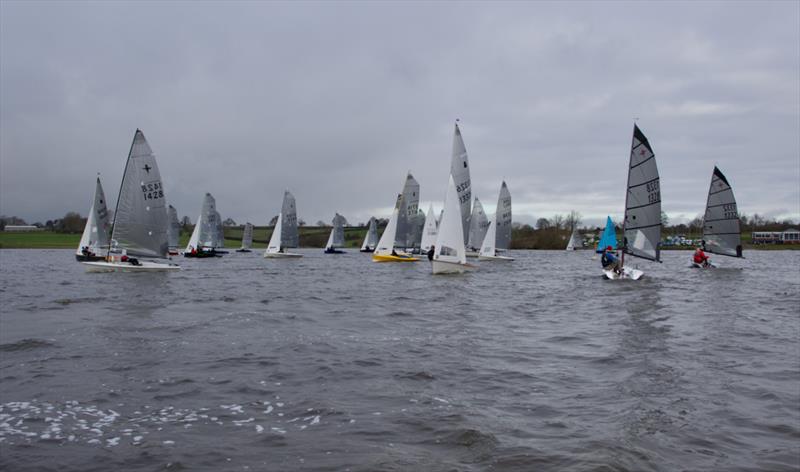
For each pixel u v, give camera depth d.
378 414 7.66
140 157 36.81
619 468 5.75
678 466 5.84
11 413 7.79
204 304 21.02
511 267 49.41
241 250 102.12
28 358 11.27
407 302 21.89
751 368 10.16
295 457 6.16
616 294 24.50
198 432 7.01
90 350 12.08
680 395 8.43
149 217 37.56
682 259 71.38
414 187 59.84
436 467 5.84
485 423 7.21
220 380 9.53
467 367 10.46
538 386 9.06
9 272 41.84
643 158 30.03
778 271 41.31
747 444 6.47
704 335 13.77
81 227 147.62
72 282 31.48
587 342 12.96
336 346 12.59
